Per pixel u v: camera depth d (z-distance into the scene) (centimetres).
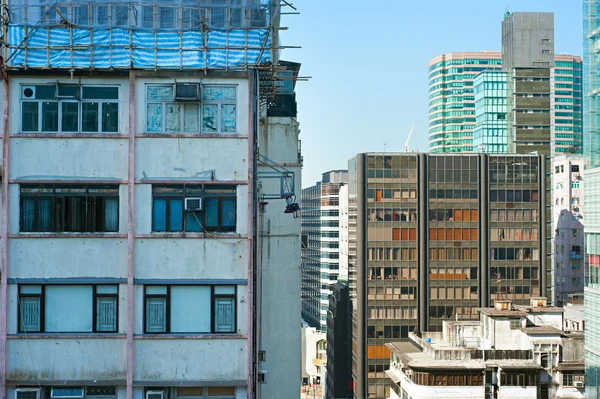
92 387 2067
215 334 2070
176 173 2083
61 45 2086
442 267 10044
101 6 2109
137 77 2084
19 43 2080
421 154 10069
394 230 10012
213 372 2066
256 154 2245
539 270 10138
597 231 4894
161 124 2094
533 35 19538
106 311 2080
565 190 13312
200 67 2092
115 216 2088
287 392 2808
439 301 10006
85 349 2058
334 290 11612
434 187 10081
